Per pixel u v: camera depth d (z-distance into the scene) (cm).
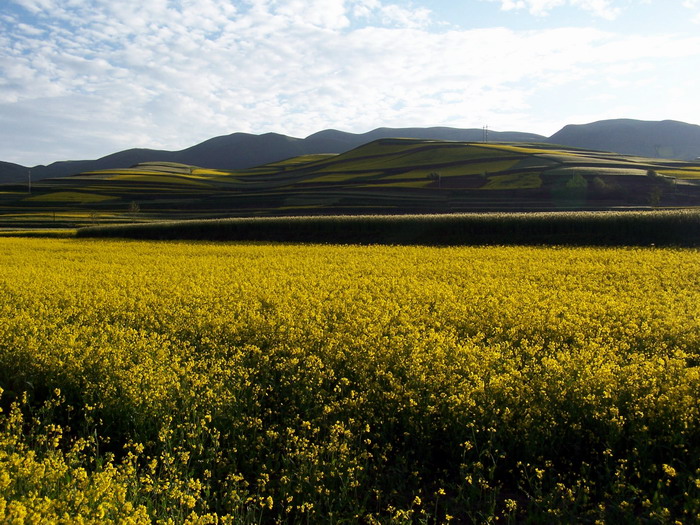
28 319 1192
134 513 473
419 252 2989
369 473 648
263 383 859
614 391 743
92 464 668
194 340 1084
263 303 1466
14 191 13262
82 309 1359
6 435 675
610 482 582
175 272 2220
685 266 2147
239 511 569
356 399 751
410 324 1132
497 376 785
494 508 565
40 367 889
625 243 3375
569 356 884
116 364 866
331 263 2506
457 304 1357
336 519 551
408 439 697
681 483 582
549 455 655
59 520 449
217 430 697
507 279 1886
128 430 729
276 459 652
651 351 992
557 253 2733
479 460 641
